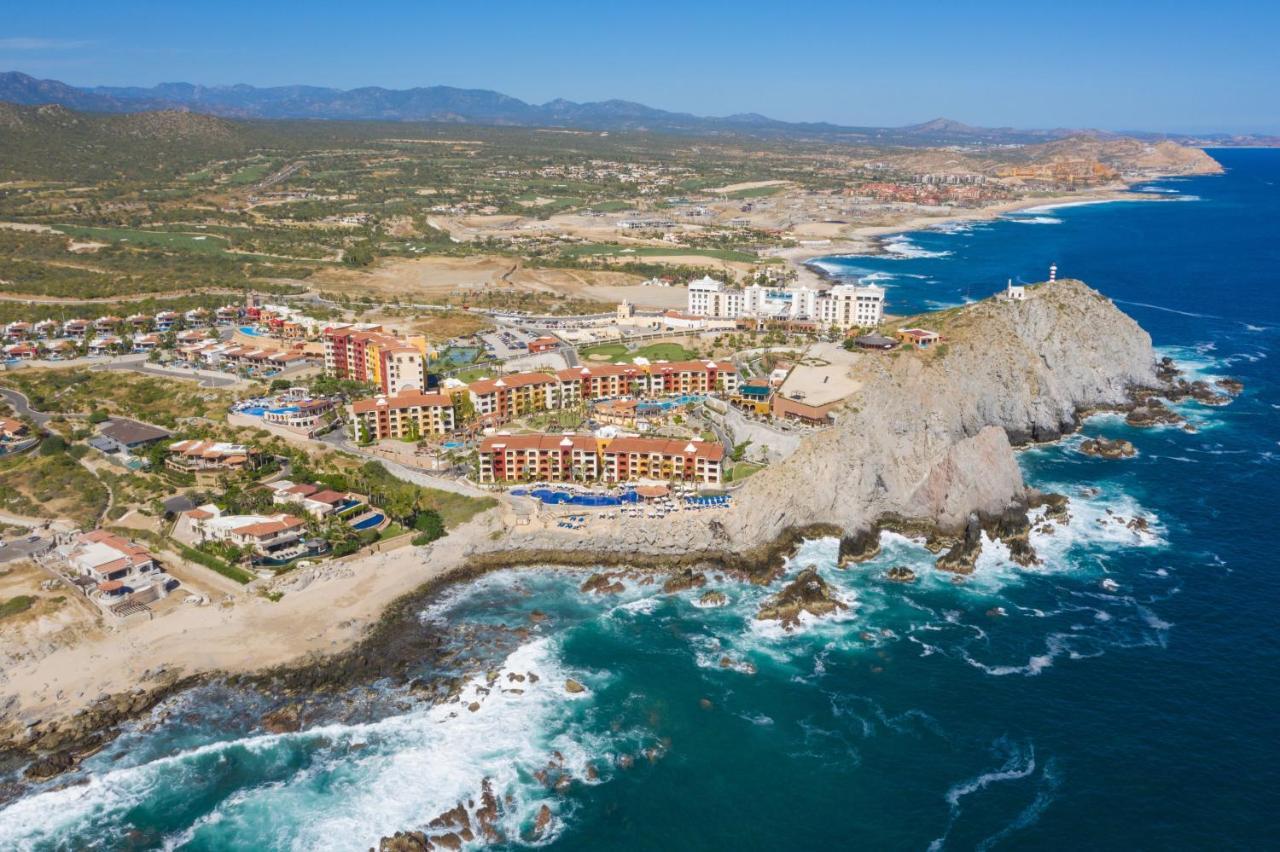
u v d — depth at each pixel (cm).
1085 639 14088
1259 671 13100
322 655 13488
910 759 11656
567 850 10362
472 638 14188
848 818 10756
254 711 12419
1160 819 10519
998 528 17275
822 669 13525
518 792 11162
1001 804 10862
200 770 11438
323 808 10875
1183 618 14538
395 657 13575
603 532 16662
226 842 10425
